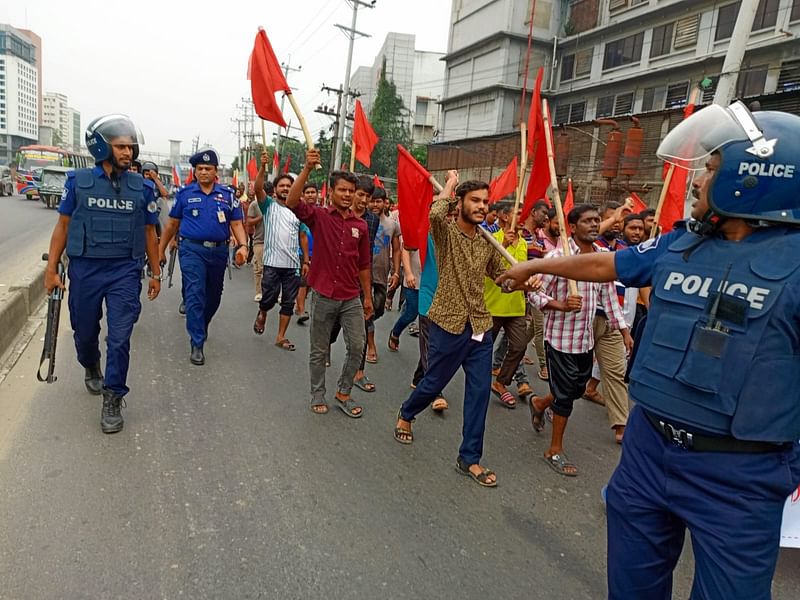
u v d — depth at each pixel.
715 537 1.54
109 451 3.33
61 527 2.60
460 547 2.72
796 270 1.45
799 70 19.77
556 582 2.54
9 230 15.18
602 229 4.88
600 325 4.12
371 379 5.18
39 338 5.46
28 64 101.00
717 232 1.63
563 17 32.19
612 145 16.75
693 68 24.03
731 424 1.49
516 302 4.63
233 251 12.23
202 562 2.44
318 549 2.60
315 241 4.13
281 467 3.32
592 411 4.86
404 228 4.40
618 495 1.81
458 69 37.34
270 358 5.44
